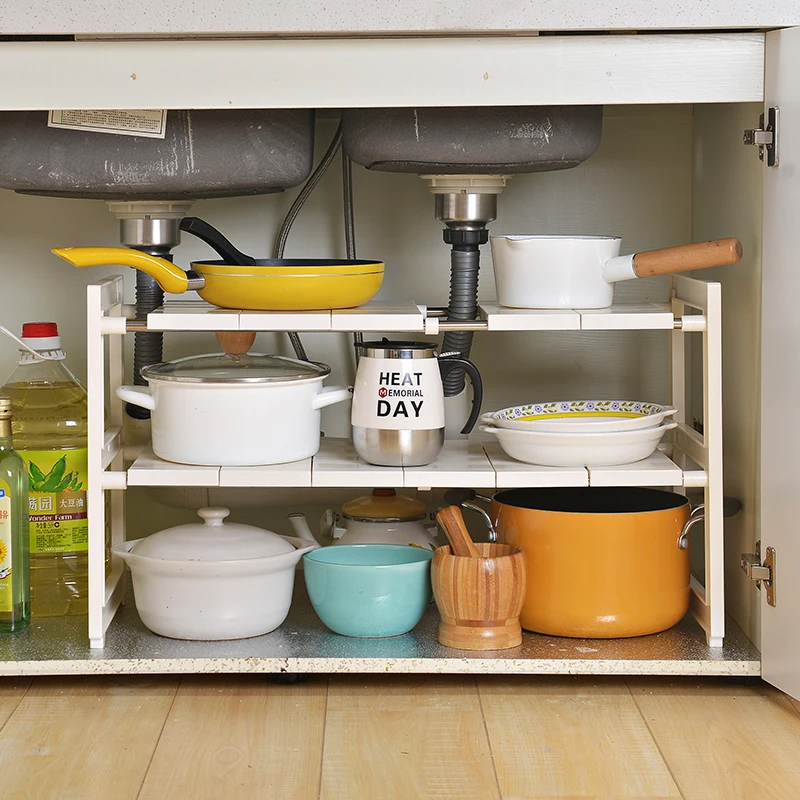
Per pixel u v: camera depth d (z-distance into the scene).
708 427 1.32
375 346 1.37
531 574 1.37
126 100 1.24
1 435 1.39
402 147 1.36
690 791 1.07
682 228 1.70
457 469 1.35
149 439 1.56
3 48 1.23
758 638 1.35
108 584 1.45
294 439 1.37
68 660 1.30
